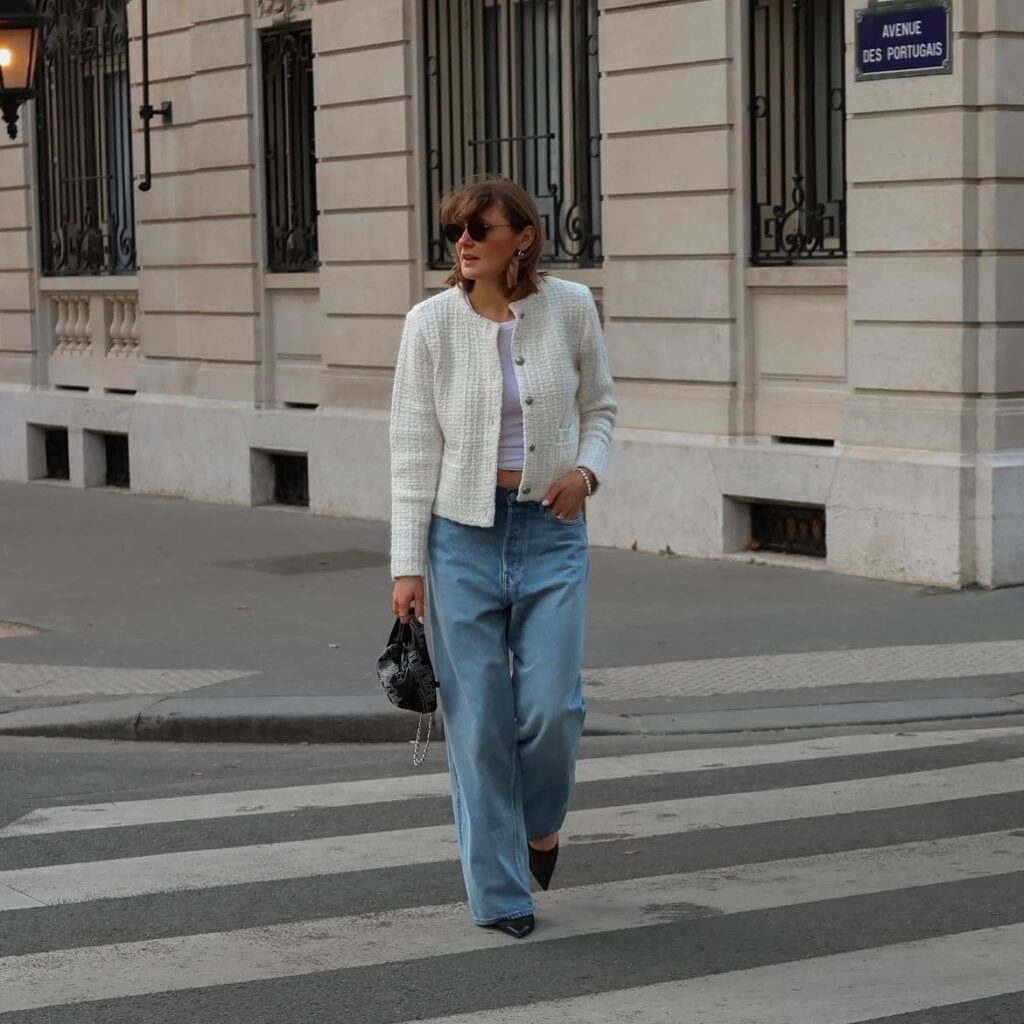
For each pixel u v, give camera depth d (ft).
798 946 19.13
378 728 31.19
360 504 59.26
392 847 23.58
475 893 19.66
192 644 38.68
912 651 35.99
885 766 27.86
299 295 62.13
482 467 18.85
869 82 42.65
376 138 57.21
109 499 68.54
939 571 42.16
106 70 70.44
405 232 56.59
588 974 18.35
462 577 19.01
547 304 19.06
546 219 53.16
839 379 45.01
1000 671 34.22
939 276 41.65
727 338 47.01
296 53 61.26
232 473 64.59
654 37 47.88
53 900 21.48
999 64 40.65
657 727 30.99
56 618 42.55
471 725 19.13
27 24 50.65
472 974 18.42
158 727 31.78
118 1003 17.87
